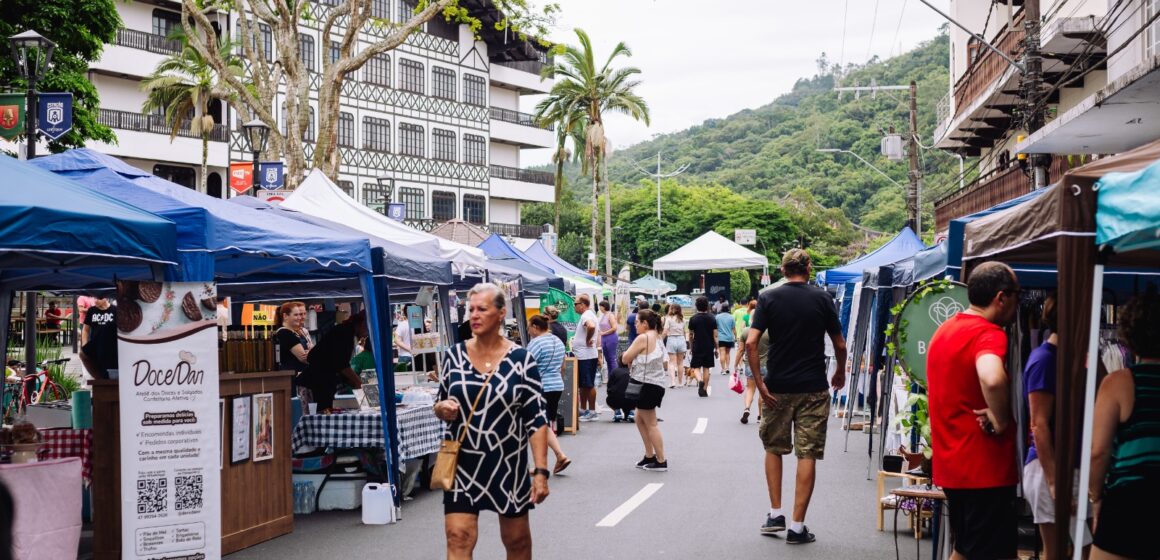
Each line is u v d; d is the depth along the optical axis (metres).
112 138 27.23
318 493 10.70
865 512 9.95
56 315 26.69
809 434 8.55
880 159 127.88
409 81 56.59
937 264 10.09
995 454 5.55
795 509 8.56
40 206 6.59
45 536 7.09
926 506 8.53
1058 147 18.11
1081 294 4.67
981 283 5.64
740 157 160.38
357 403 11.32
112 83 44.16
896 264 13.20
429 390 12.61
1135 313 4.84
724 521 9.56
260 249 9.28
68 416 9.80
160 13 45.47
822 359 8.68
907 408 7.61
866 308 15.52
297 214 12.45
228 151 41.84
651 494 11.09
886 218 115.31
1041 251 7.10
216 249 8.83
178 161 45.44
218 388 7.96
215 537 7.83
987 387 5.37
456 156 60.22
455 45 59.88
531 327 11.72
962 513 5.68
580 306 19.27
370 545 8.88
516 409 6.07
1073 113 15.95
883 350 13.14
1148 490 4.69
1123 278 8.96
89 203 7.13
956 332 5.67
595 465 13.33
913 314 7.31
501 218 68.12
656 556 8.15
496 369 6.07
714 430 17.17
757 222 102.00
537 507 10.39
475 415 6.01
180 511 7.72
